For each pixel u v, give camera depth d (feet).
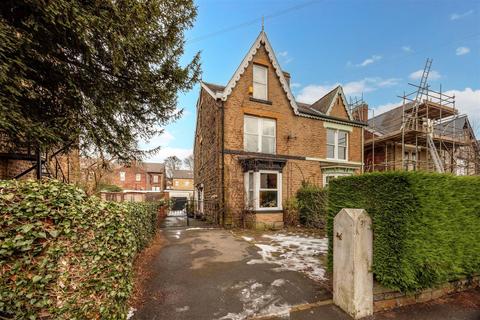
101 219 8.21
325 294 11.98
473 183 12.77
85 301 7.31
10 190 6.80
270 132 38.93
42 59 12.26
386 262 10.72
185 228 32.91
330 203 14.08
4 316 6.54
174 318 9.78
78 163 34.24
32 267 6.63
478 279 12.96
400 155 55.06
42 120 13.76
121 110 16.99
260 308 10.61
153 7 14.85
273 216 34.19
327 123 43.83
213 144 38.40
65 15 10.99
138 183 146.92
